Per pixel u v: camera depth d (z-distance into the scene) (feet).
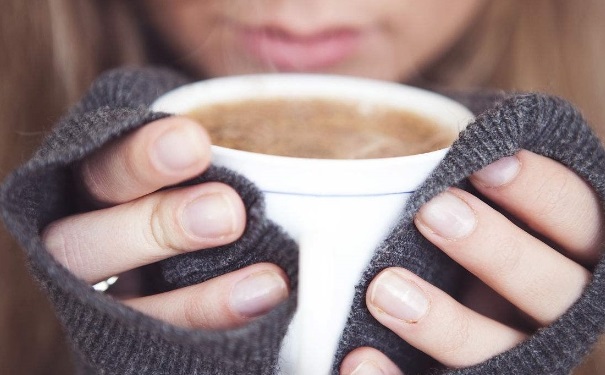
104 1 1.28
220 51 1.23
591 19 1.37
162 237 0.74
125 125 0.70
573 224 0.78
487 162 0.73
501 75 1.41
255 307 0.73
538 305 0.79
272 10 1.18
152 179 0.71
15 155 1.24
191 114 0.92
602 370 1.08
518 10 1.37
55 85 1.27
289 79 0.99
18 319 1.25
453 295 0.83
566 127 0.76
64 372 1.28
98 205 0.78
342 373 0.76
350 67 1.23
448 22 1.25
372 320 0.76
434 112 0.93
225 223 0.71
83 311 0.76
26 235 0.68
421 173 0.73
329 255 0.69
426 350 0.78
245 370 0.73
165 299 0.76
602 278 0.78
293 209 0.72
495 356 0.79
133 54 1.31
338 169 0.71
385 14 1.18
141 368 0.75
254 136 0.91
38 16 1.24
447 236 0.75
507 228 0.77
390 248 0.73
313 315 0.69
